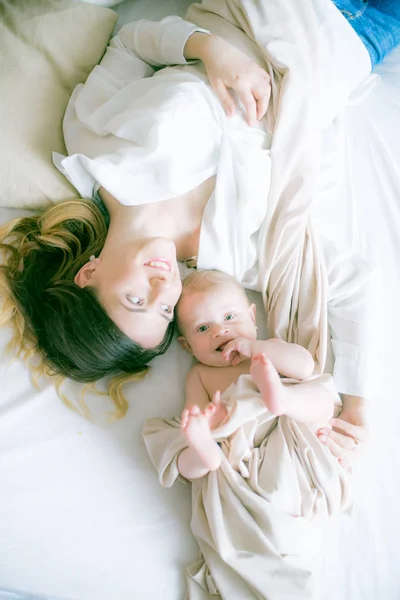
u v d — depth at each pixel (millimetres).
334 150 1203
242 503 910
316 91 1075
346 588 948
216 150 1021
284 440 940
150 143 965
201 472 912
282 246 1061
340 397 1048
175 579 947
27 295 1054
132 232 1008
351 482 962
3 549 946
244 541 905
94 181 1062
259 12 1081
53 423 1025
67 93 1157
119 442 1026
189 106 984
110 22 1192
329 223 1170
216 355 1012
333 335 1067
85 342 964
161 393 1064
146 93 1022
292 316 1069
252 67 1037
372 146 1269
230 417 920
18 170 1083
